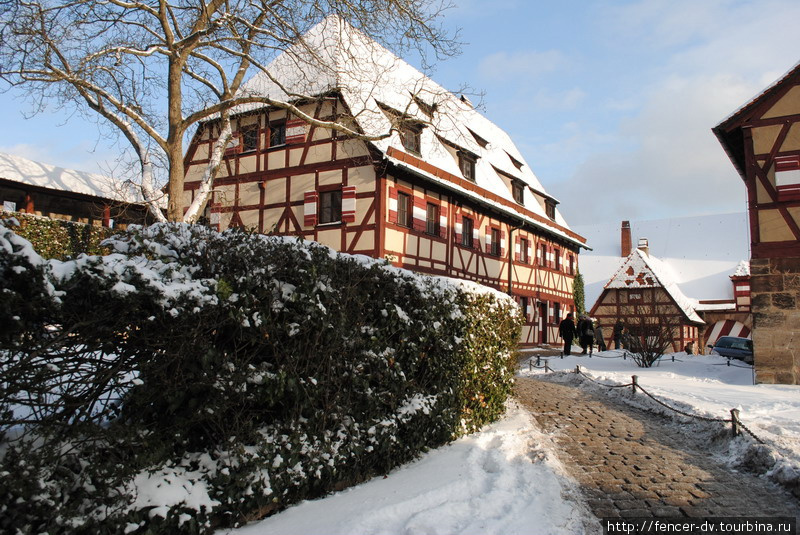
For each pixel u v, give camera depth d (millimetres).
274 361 3988
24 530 2621
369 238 16953
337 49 12391
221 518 3570
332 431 4441
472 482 4633
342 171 17672
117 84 11648
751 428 6305
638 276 37594
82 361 2889
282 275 4004
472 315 6883
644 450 6211
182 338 3174
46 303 2584
